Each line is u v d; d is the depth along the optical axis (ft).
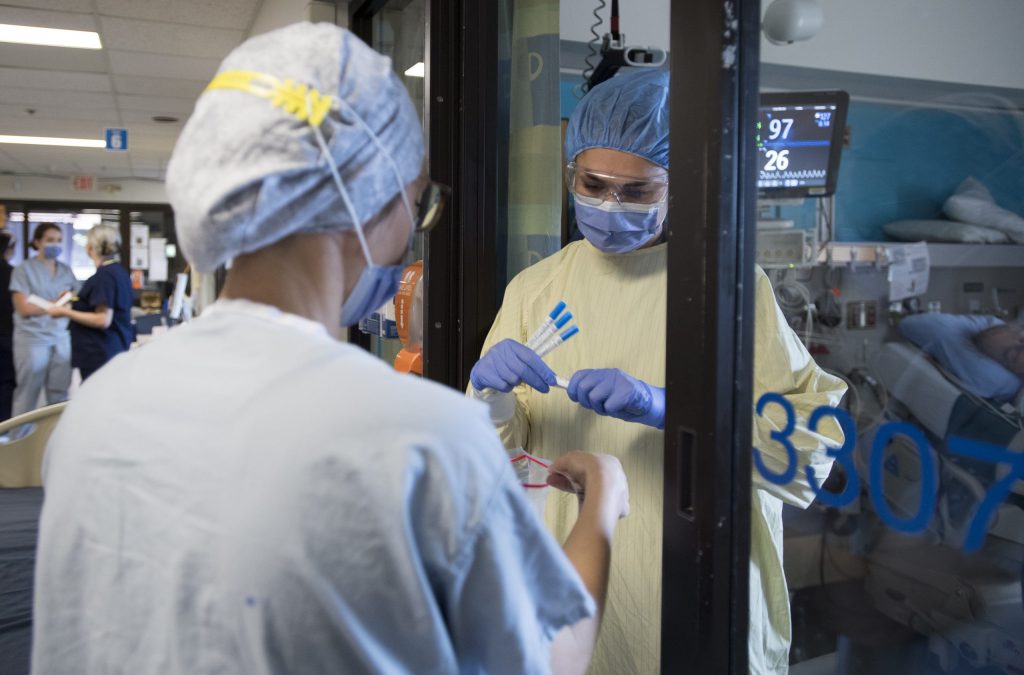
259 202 1.71
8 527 5.80
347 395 1.63
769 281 3.21
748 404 2.64
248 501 1.58
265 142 1.73
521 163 5.68
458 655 1.76
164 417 1.75
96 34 11.91
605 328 4.19
